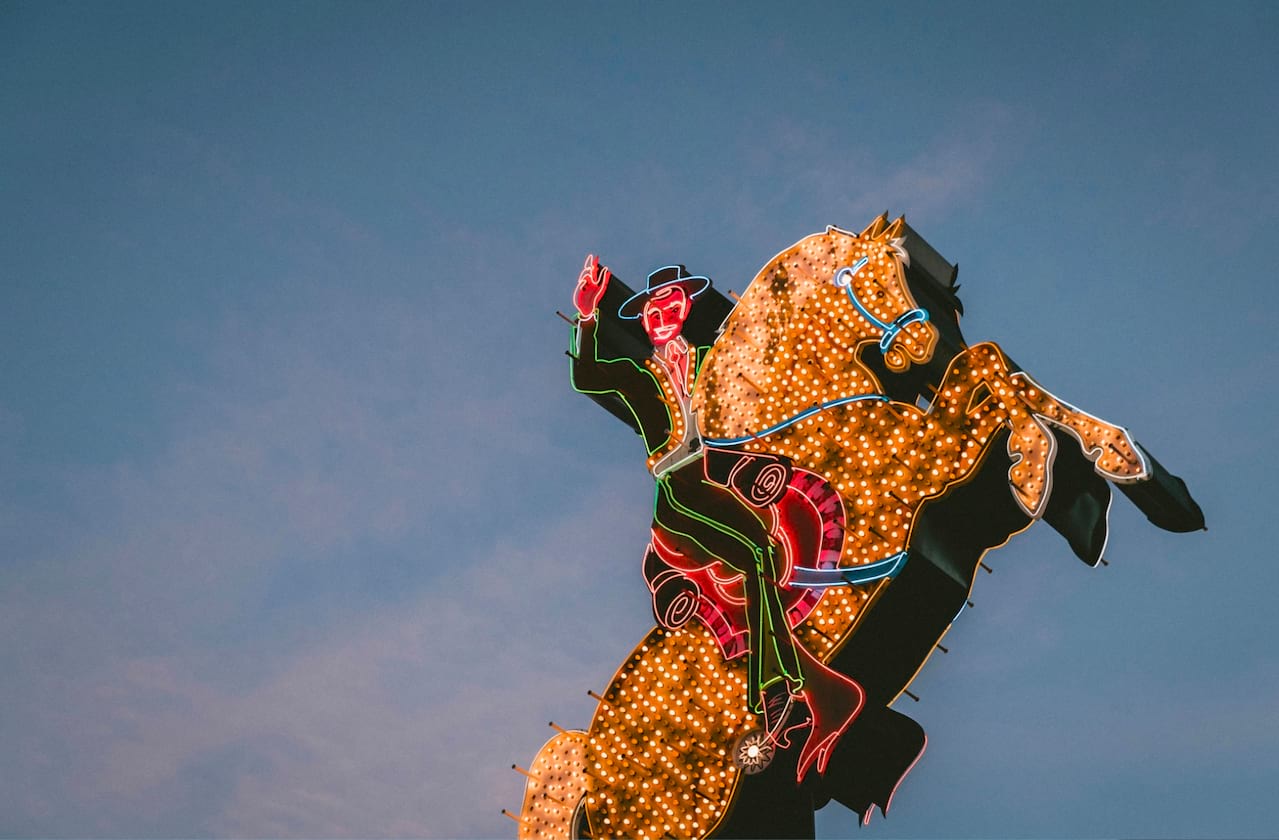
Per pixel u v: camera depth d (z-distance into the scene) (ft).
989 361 76.59
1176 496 73.15
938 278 83.82
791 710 76.89
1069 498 75.46
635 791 80.18
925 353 78.74
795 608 78.13
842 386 80.48
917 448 77.20
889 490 77.05
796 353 82.48
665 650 82.38
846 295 82.02
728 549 80.43
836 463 79.00
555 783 82.28
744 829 77.36
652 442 85.56
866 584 76.48
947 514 77.36
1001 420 75.46
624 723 81.97
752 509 80.33
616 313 91.20
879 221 83.51
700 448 83.30
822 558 77.61
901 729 76.64
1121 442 72.59
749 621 77.92
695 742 79.87
